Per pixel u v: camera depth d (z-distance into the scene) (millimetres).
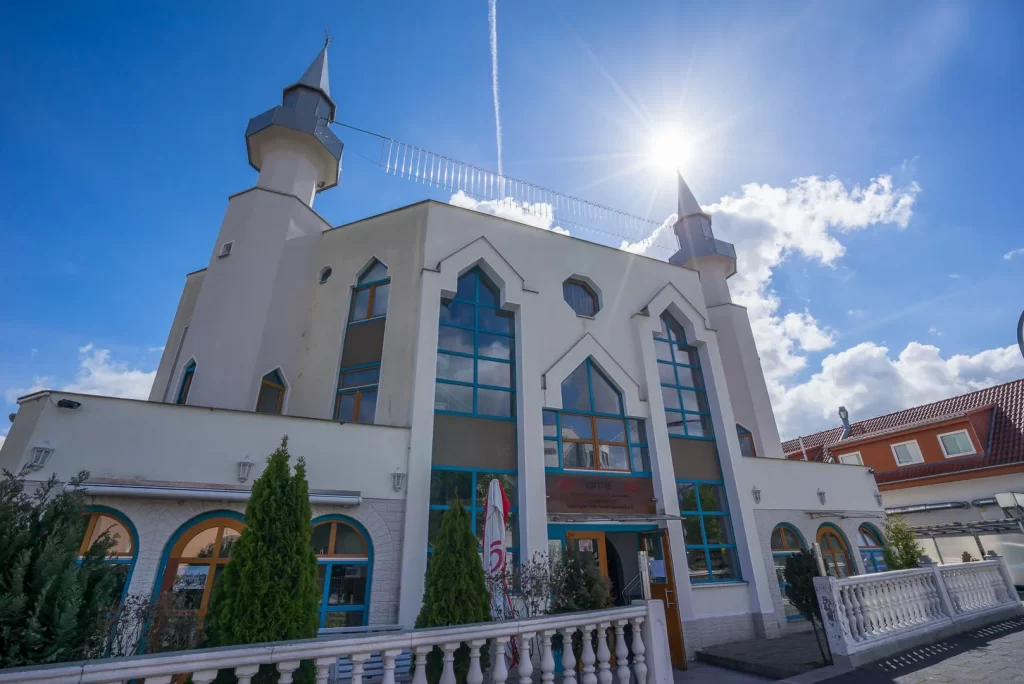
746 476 15203
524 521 11414
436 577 7480
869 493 17516
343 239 15219
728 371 20719
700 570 13516
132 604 6680
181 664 3566
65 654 4082
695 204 24328
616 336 15289
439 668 6613
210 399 12344
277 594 6016
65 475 7980
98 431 8430
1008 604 12008
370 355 12891
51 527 4605
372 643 4348
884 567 16672
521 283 14078
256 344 13195
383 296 13648
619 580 14039
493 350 13359
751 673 10078
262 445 9516
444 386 12234
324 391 12859
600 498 12859
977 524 19078
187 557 8453
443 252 13523
